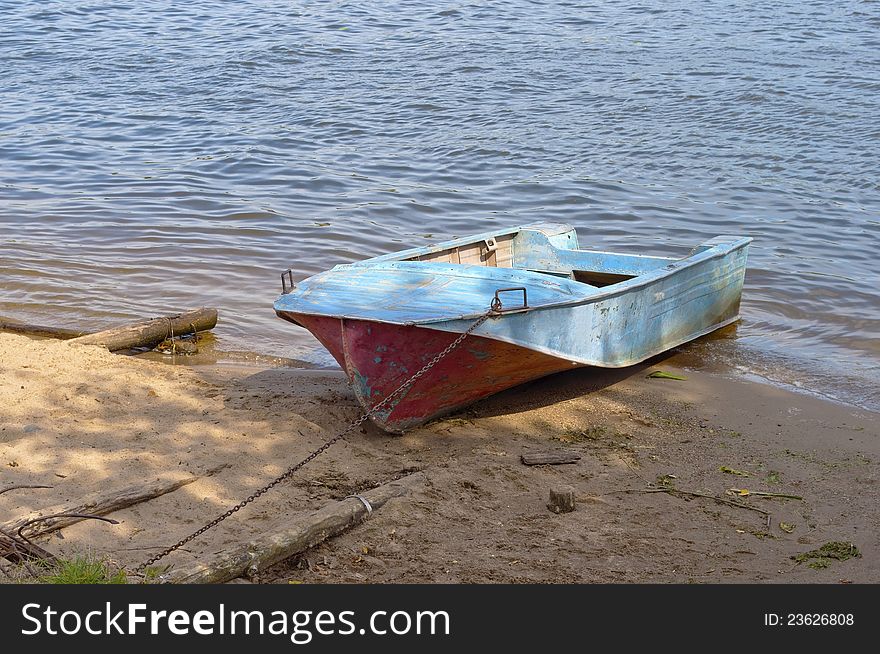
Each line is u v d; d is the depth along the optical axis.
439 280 8.87
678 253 14.33
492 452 8.11
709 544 6.73
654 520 7.03
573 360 8.76
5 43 28.62
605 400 9.42
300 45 27.53
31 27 30.69
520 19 30.20
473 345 8.02
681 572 6.33
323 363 10.48
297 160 18.53
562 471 7.79
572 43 27.00
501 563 6.32
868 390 9.84
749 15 29.52
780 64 23.91
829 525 7.08
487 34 28.38
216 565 5.83
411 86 23.42
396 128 20.47
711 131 19.66
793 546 6.75
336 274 9.20
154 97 23.09
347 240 14.56
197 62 26.14
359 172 17.89
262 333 11.30
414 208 16.12
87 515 6.14
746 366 10.45
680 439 8.55
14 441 7.52
